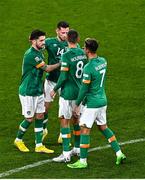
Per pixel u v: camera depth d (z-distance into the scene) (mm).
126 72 55594
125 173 36875
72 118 39500
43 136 42969
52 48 42469
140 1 66812
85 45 37094
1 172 37062
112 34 62000
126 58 58062
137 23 63500
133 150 40719
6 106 49375
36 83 40625
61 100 38938
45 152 40469
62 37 42281
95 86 37344
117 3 66625
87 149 37750
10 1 67125
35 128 40812
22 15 65188
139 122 46000
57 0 67125
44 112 41312
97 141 42375
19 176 36438
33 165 38188
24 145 41062
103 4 66625
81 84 38469
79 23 63781
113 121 46312
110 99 50625
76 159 39312
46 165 38188
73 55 38188
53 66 40469
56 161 38750
